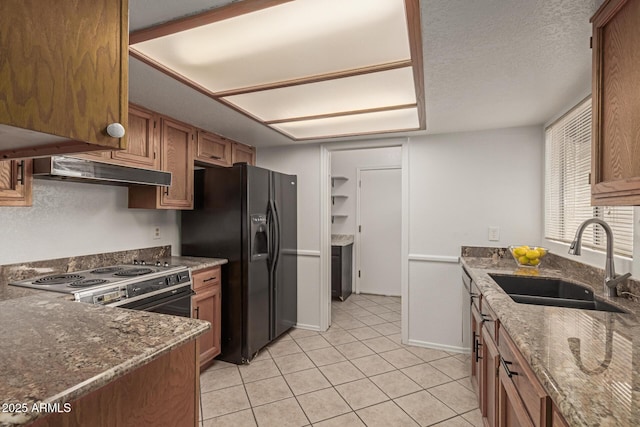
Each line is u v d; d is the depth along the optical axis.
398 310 4.16
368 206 4.99
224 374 2.54
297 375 2.51
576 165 2.12
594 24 1.21
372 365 2.68
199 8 1.18
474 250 2.90
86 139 0.80
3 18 0.65
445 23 1.26
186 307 2.31
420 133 2.99
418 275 3.07
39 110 0.71
